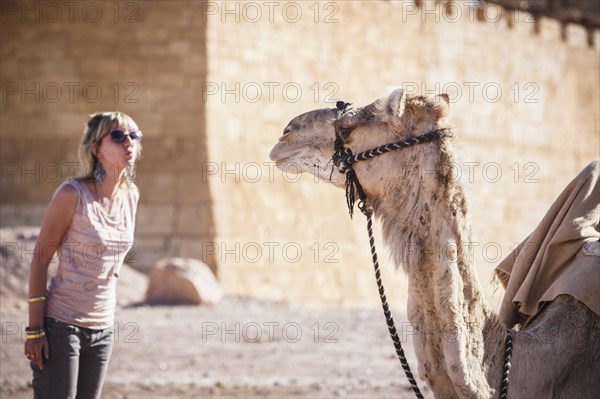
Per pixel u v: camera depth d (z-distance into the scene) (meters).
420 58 40.28
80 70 32.59
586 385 7.13
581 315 7.28
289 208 33.81
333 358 18.50
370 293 36.44
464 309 6.81
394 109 6.95
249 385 15.33
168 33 31.88
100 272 7.81
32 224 32.25
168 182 31.48
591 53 49.69
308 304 32.66
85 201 7.75
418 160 6.92
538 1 48.81
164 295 26.72
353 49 37.16
